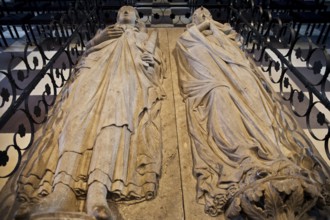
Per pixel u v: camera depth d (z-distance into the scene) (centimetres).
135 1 318
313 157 114
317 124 169
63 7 321
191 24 194
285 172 90
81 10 243
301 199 84
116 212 94
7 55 273
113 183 94
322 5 322
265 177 88
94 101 120
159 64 172
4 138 157
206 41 160
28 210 83
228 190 93
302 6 319
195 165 108
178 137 127
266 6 308
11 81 106
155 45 180
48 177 97
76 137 104
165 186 104
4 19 287
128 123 110
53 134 115
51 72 147
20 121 171
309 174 97
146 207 95
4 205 97
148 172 103
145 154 108
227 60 146
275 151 100
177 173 109
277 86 208
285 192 82
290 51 142
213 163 106
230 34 190
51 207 80
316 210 95
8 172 132
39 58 257
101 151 97
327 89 207
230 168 101
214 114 118
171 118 138
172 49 216
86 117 112
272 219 84
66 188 89
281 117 130
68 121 110
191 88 144
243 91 126
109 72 136
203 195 99
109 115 110
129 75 134
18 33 341
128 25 180
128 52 150
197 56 153
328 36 325
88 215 77
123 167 98
